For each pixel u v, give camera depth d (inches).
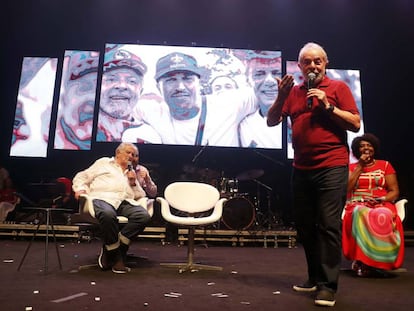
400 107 264.7
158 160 258.5
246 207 213.6
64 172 256.5
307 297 81.8
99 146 253.0
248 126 241.4
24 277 98.3
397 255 110.7
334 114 76.9
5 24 255.6
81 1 249.1
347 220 119.0
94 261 129.5
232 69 247.9
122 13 256.8
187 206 130.5
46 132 242.4
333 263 77.2
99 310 67.8
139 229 117.8
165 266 124.1
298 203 88.2
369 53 268.5
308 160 83.1
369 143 123.9
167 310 69.0
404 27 258.5
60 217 209.8
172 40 263.0
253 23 261.7
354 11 254.2
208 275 108.9
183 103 242.4
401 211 124.0
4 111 254.4
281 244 216.7
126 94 242.1
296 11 256.5
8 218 221.9
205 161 255.4
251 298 80.0
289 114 91.0
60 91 245.1
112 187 120.2
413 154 260.8
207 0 251.0
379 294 86.9
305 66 86.5
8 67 257.9
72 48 262.5
